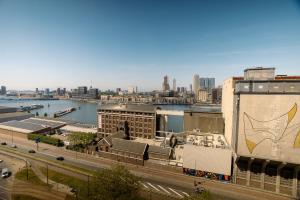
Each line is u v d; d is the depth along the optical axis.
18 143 121.12
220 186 69.56
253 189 67.69
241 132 66.81
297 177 63.12
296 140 60.16
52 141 117.69
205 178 75.44
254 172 69.06
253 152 65.19
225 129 105.12
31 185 67.81
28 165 85.25
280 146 61.88
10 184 68.88
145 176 77.00
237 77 86.44
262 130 63.84
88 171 79.12
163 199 60.75
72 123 169.62
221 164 73.50
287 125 60.91
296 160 60.28
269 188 67.19
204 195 49.16
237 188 68.31
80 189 59.38
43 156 97.75
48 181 70.69
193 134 110.81
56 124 159.75
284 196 63.78
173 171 81.31
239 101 66.81
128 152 91.75
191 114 120.31
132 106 136.12
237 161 70.62
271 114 62.56
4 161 90.88
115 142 97.75
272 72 71.44
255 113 64.50
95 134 130.88
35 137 126.25
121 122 132.25
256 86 64.88
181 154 88.56
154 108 130.12
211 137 103.81
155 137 122.19
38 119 178.50
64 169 81.31
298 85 60.12
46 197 60.62
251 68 74.12
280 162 62.53
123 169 53.28
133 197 49.91
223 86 116.56
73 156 98.38
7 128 142.62
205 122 117.38
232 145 78.62
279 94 61.44
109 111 135.75
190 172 78.44
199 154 76.94
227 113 98.62
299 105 59.50
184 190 66.50
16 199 59.31
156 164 84.81
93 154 101.12
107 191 48.84
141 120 126.44
